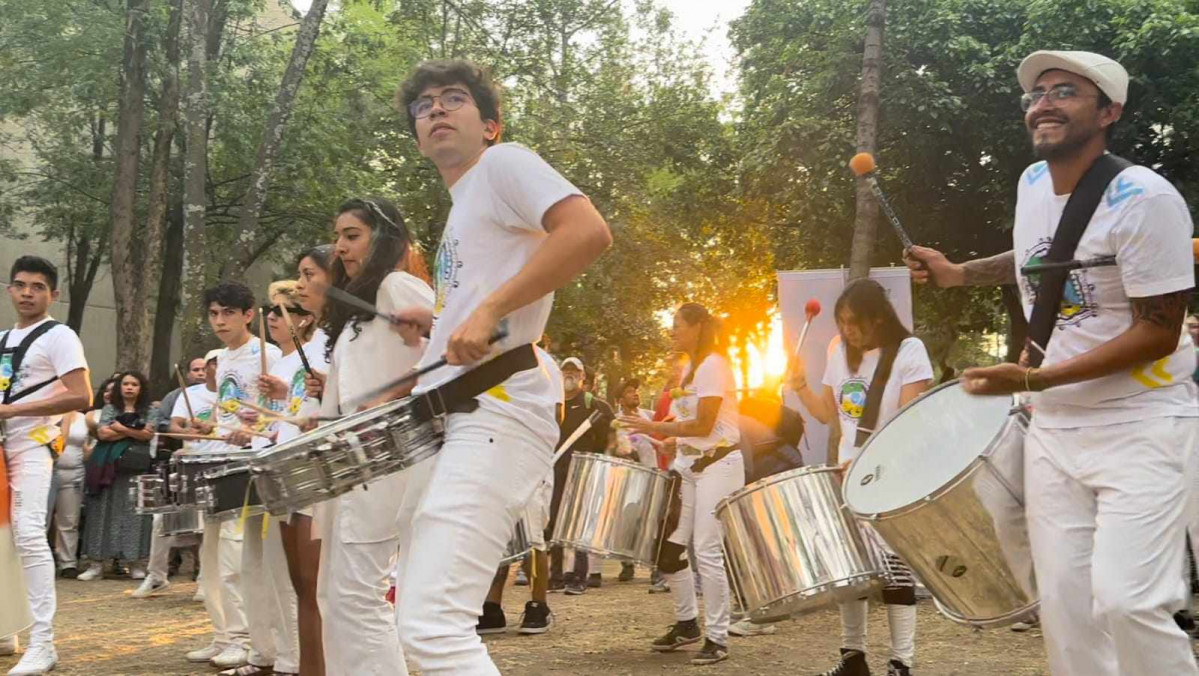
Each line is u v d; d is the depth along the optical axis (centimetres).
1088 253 326
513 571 1112
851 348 542
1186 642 308
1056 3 1667
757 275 2417
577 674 621
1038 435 336
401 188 2070
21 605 616
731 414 659
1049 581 330
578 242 278
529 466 295
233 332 641
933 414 387
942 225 1941
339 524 377
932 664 632
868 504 372
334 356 427
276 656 559
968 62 1759
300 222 2145
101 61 1792
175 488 546
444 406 293
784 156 1900
